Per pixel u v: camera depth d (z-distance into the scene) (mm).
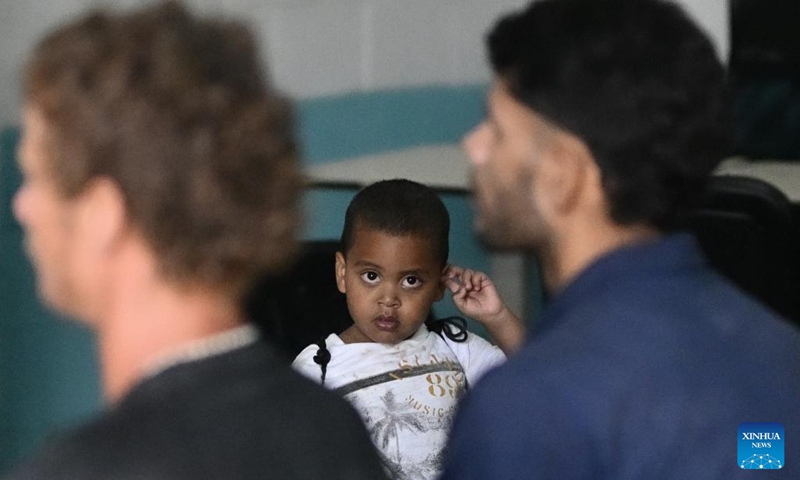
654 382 3477
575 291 3732
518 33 3781
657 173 3656
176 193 2793
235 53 2971
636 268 3691
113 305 2973
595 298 3691
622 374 3486
